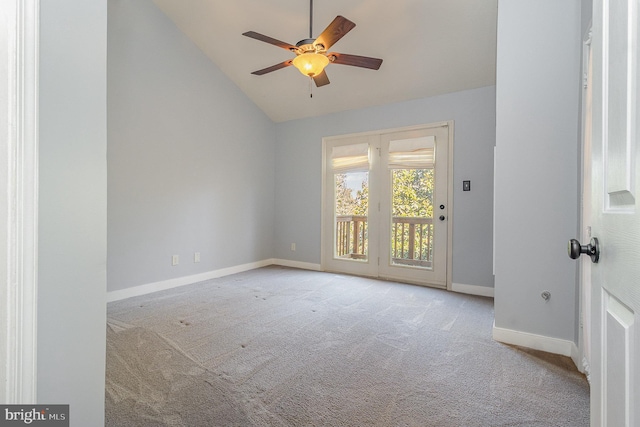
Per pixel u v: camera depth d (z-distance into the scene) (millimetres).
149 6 3389
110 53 3088
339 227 4605
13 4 567
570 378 1779
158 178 3514
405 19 3018
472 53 3178
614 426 660
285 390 1654
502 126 2182
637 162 577
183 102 3752
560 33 2004
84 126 674
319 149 4723
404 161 4008
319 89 4191
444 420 1430
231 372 1827
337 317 2740
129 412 1471
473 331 2449
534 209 2113
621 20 659
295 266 4949
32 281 590
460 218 3645
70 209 653
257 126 4820
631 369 589
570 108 1981
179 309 2902
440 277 3779
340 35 2377
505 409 1510
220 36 3691
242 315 2766
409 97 3936
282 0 3045
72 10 651
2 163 574
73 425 666
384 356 2039
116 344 2176
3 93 570
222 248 4273
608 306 725
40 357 611
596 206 804
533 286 2133
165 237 3588
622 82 653
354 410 1496
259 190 4859
